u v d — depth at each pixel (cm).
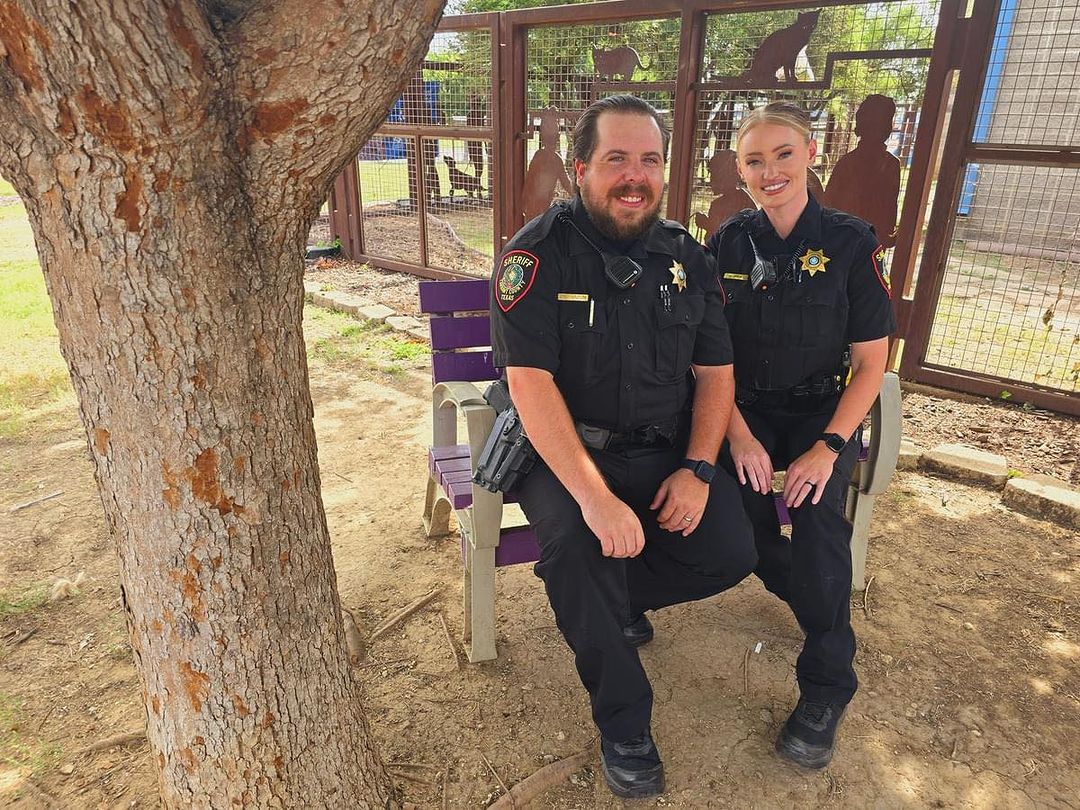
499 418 218
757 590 288
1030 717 224
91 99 103
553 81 601
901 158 453
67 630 261
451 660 247
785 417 246
